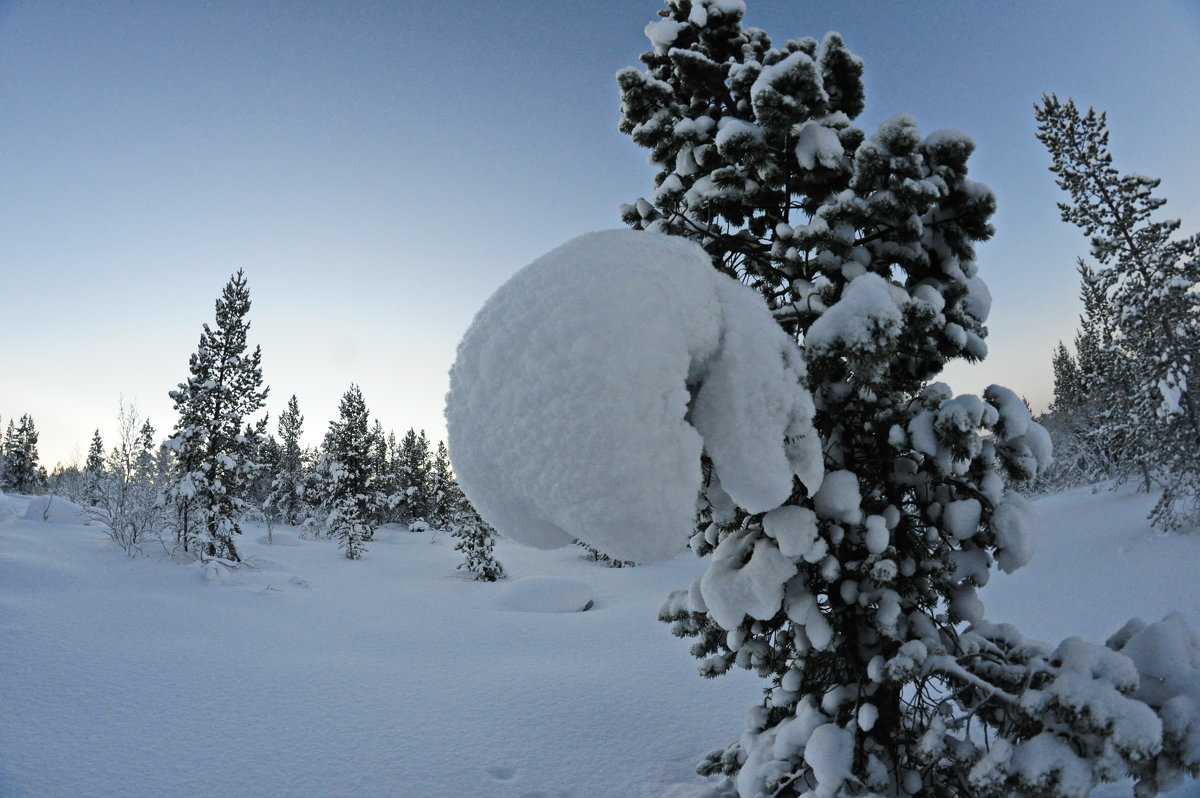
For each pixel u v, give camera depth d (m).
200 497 20.47
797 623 4.00
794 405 3.03
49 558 14.98
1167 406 16.47
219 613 13.38
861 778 3.61
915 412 4.12
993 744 3.03
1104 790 4.84
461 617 15.88
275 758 6.32
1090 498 23.47
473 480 2.79
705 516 4.49
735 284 3.39
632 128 5.84
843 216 4.23
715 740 6.75
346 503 31.77
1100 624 10.54
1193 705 2.86
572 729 7.16
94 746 6.40
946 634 3.95
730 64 5.30
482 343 2.79
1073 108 18.91
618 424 2.41
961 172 4.44
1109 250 18.47
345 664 10.41
